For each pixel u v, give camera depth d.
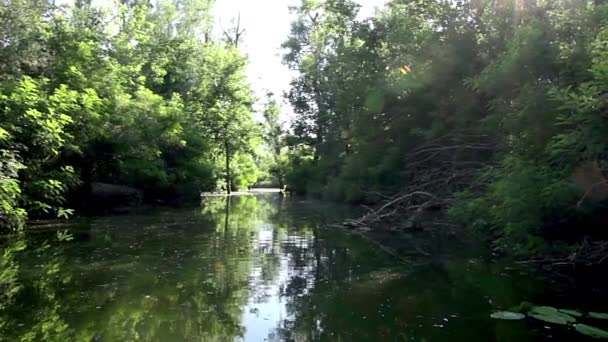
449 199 13.95
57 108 13.24
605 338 4.73
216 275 7.70
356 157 21.88
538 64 10.21
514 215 8.88
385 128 20.30
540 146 9.29
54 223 13.95
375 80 20.25
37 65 15.49
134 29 25.81
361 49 21.52
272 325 5.30
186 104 30.36
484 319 5.48
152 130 20.62
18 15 14.57
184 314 5.64
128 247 10.13
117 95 18.95
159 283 7.09
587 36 8.82
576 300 6.28
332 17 25.16
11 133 11.85
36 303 5.95
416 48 18.53
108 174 19.98
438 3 18.00
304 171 35.91
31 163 12.98
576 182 7.85
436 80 16.78
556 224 8.88
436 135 16.94
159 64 28.52
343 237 12.38
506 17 14.88
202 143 27.55
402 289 6.96
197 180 27.72
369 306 6.09
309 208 22.53
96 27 24.20
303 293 6.71
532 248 9.11
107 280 7.19
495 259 9.38
